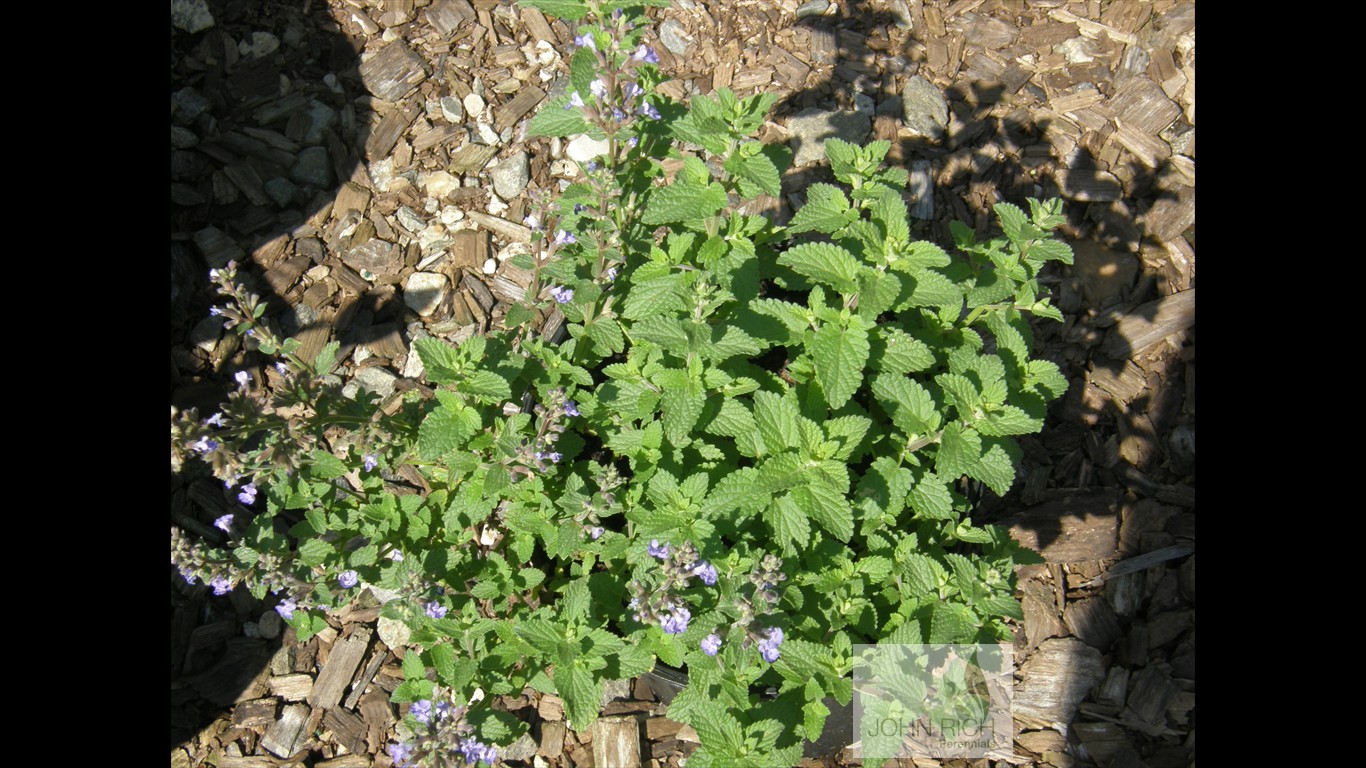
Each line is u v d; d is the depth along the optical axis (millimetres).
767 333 610
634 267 656
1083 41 901
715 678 566
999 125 865
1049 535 728
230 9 866
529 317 606
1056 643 699
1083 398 772
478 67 874
